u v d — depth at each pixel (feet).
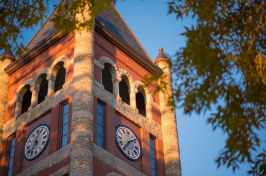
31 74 120.88
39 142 105.19
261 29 45.96
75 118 98.89
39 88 117.50
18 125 113.39
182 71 44.88
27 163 104.53
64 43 117.08
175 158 115.55
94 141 98.68
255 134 44.37
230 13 46.80
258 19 46.11
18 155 107.55
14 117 116.26
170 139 118.52
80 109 99.86
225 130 44.55
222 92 43.93
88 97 102.42
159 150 115.44
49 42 119.85
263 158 51.13
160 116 122.62
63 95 107.24
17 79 124.16
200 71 43.70
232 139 44.09
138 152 108.27
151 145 115.34
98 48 115.44
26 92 124.26
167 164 114.73
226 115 44.47
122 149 104.47
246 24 45.93
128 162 104.27
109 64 115.44
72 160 92.73
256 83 44.52
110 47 119.44
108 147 101.04
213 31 45.93
